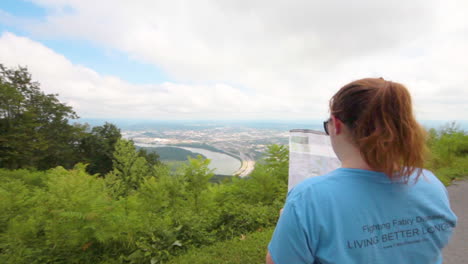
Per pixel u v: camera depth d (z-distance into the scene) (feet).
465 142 28.89
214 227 14.85
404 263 2.37
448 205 2.66
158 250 11.73
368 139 2.19
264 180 19.27
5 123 77.46
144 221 13.64
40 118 96.94
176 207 17.62
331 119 2.78
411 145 2.17
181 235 13.14
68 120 107.86
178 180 19.24
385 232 2.32
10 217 14.33
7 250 11.09
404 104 2.22
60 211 11.83
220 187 20.25
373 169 2.40
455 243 10.21
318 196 2.37
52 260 10.71
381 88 2.30
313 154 3.64
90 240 11.59
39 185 28.25
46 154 90.63
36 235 12.03
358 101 2.38
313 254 2.39
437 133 29.35
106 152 103.09
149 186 19.15
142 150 94.73
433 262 2.54
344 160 2.66
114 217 11.74
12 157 74.38
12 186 20.53
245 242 12.07
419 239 2.43
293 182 3.65
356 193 2.33
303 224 2.32
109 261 11.16
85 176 20.22
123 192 26.94
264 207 16.67
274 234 2.61
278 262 2.47
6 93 77.77
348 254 2.25
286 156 21.33
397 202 2.36
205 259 10.61
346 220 2.27
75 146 109.19
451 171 22.41
